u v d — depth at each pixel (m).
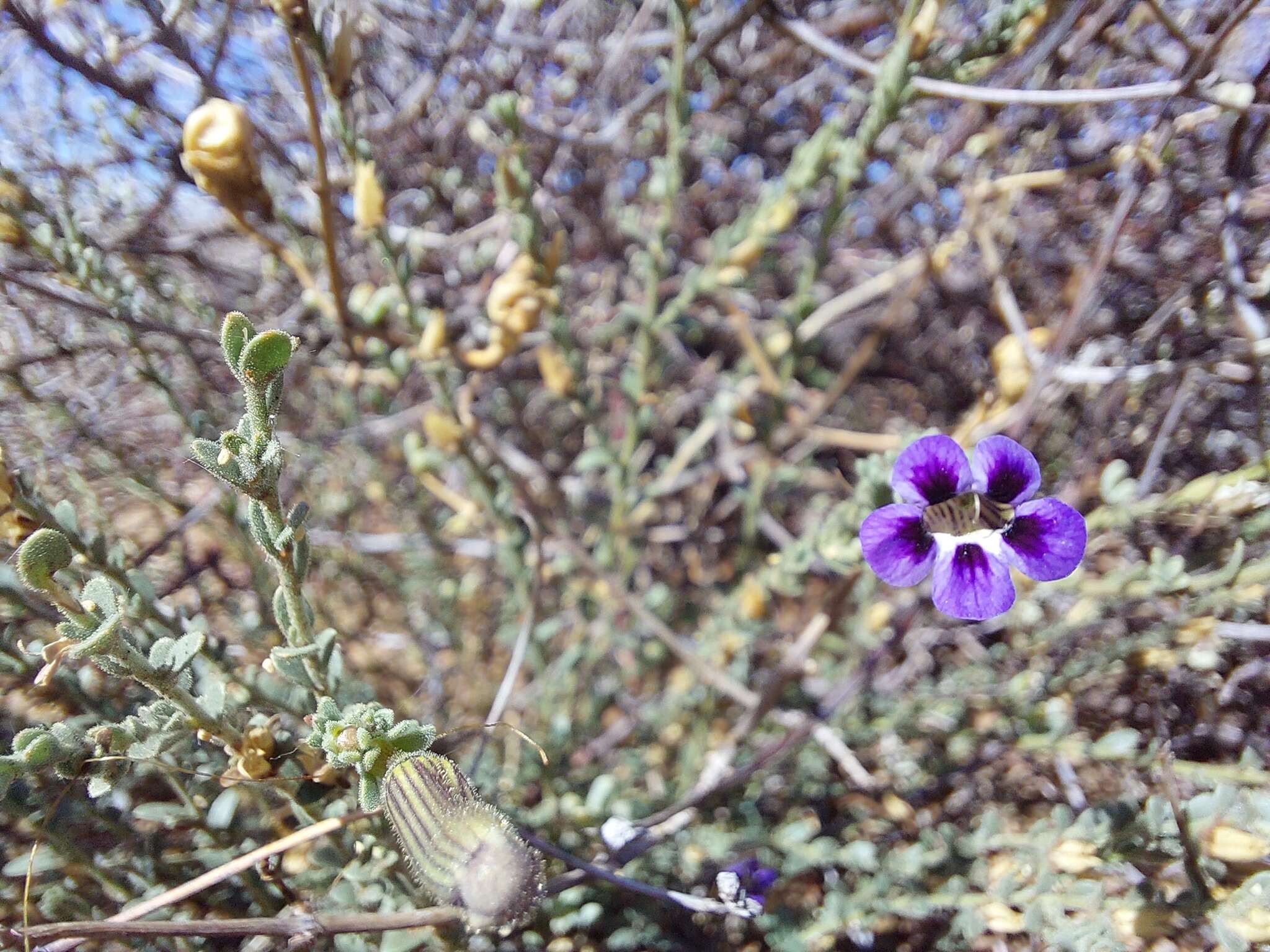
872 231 0.18
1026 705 0.12
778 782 0.13
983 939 0.11
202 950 0.09
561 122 0.16
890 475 0.09
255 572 0.11
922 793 0.12
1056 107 0.14
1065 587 0.12
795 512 0.18
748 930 0.11
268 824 0.10
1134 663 0.11
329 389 0.16
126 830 0.09
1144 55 0.13
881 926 0.11
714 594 0.17
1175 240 0.13
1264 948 0.08
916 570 0.08
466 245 0.17
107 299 0.11
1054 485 0.14
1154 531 0.13
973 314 0.16
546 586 0.16
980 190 0.14
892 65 0.11
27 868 0.09
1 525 0.08
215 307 0.14
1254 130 0.11
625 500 0.14
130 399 0.13
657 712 0.14
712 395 0.18
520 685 0.16
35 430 0.12
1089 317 0.14
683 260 0.18
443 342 0.12
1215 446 0.13
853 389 0.18
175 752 0.09
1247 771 0.09
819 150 0.12
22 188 0.10
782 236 0.17
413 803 0.06
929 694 0.13
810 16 0.16
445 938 0.09
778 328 0.16
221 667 0.09
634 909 0.11
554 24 0.15
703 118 0.17
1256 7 0.11
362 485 0.17
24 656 0.09
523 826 0.10
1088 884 0.09
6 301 0.12
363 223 0.11
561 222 0.18
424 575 0.15
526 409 0.18
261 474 0.06
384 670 0.15
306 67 0.10
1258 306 0.12
